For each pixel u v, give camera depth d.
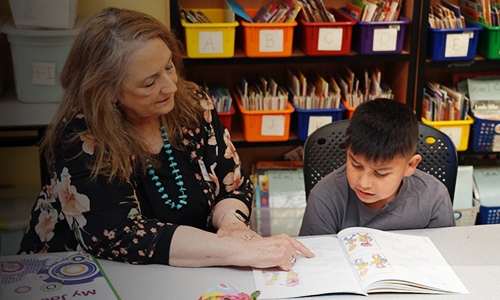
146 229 1.26
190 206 1.48
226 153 1.59
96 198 1.28
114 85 1.29
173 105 1.38
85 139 1.31
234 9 2.24
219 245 1.22
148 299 1.11
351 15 2.42
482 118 2.42
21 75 2.22
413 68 2.39
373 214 1.48
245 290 1.14
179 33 2.38
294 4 2.28
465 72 2.63
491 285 1.15
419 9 2.30
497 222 2.56
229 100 2.34
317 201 1.50
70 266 1.24
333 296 1.12
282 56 2.29
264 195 2.47
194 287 1.15
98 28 1.28
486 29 2.35
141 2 2.49
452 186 1.68
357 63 2.68
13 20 2.20
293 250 1.25
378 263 1.20
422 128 1.68
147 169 1.43
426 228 1.42
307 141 1.68
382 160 1.28
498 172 2.64
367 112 1.34
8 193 2.58
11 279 1.17
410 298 1.11
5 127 2.13
